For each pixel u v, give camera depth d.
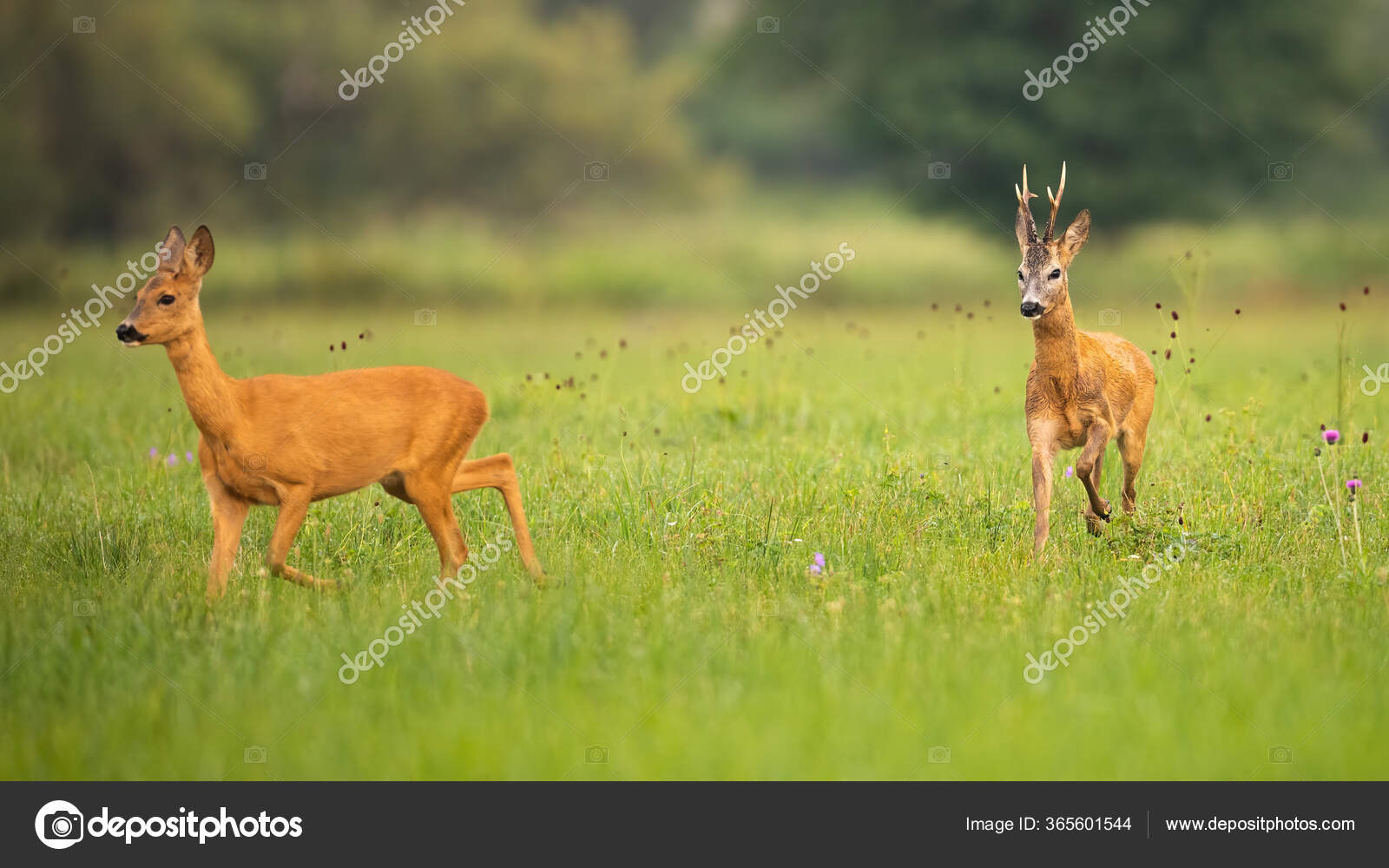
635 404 17.92
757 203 62.03
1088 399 11.29
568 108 57.38
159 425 16.53
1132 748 6.91
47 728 7.34
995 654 8.12
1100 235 44.31
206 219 51.16
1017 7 42.91
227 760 7.01
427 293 40.97
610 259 44.22
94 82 46.81
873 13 45.97
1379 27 53.12
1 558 10.74
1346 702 7.41
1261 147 42.97
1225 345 26.92
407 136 54.47
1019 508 11.47
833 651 8.24
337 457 9.79
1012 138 42.44
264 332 30.77
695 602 9.30
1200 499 11.74
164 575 10.07
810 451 14.31
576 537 11.14
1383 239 42.97
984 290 41.53
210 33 52.34
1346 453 13.09
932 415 17.05
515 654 8.21
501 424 16.50
